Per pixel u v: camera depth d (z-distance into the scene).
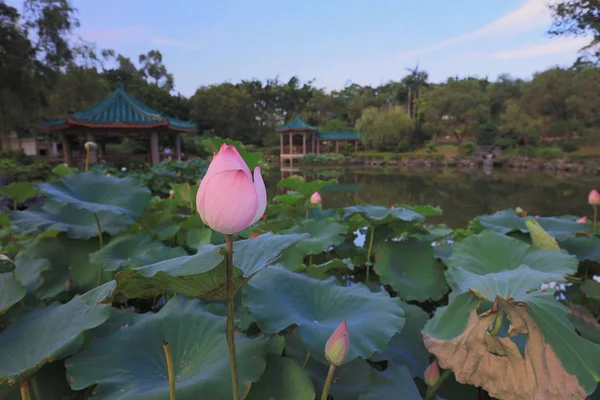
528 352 1.26
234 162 0.81
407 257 2.71
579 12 19.89
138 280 0.84
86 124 18.86
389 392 1.30
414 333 1.89
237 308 1.91
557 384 1.20
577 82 37.00
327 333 1.29
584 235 2.93
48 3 19.23
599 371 1.19
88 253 2.39
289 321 1.33
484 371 1.33
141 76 51.00
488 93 52.09
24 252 2.27
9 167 13.94
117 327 1.52
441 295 2.50
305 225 2.96
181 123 22.56
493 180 22.88
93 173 2.77
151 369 1.17
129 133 21.33
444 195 15.53
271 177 25.81
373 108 46.16
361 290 1.68
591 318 1.90
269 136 52.75
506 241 2.25
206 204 0.76
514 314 1.32
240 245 1.00
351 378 1.48
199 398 1.01
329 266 2.20
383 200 13.88
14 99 18.97
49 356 0.97
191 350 1.25
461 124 49.72
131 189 2.72
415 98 55.50
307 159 39.66
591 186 18.98
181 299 1.48
